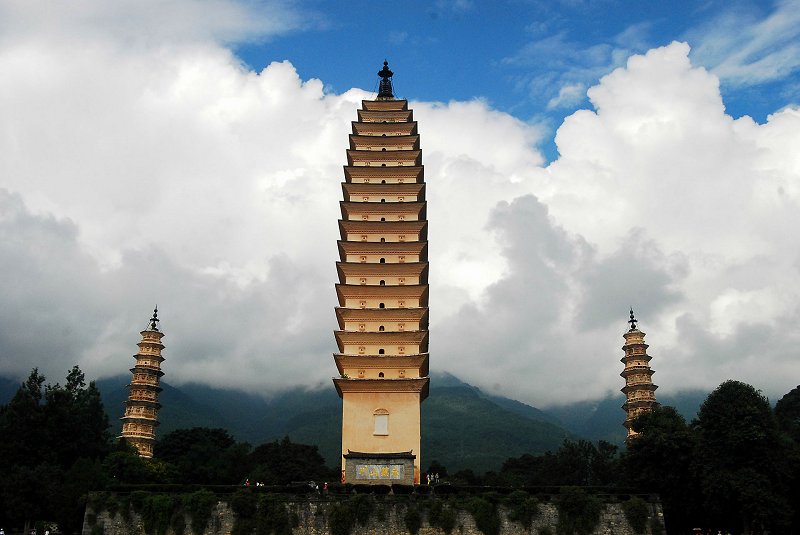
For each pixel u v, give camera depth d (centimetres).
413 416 7844
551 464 12106
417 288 8400
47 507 8169
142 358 12181
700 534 7375
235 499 6631
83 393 10744
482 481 10731
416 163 9400
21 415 9438
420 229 8888
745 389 7100
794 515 6956
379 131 9569
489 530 6544
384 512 6575
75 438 9775
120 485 7075
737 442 6756
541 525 6625
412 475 7300
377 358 7975
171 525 6650
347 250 8706
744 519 6650
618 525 6644
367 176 9188
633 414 11725
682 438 7275
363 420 7831
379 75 10662
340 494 6756
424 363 8225
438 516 6562
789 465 6900
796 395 10925
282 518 6538
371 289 8431
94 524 6756
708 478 6769
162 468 9988
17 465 8619
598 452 12275
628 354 12094
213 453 11894
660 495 7244
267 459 12344
